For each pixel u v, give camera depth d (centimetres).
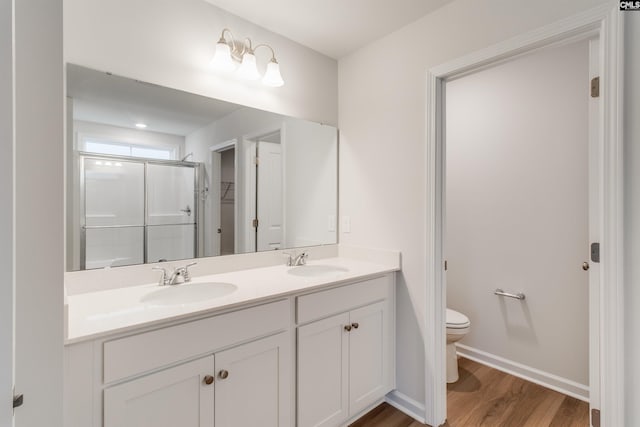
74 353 89
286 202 204
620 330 114
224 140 177
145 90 150
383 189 199
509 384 211
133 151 149
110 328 94
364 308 171
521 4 138
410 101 183
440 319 174
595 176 125
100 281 138
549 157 208
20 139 66
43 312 67
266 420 130
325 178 223
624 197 113
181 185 163
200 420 112
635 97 111
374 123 205
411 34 183
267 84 185
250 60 171
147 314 106
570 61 199
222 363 117
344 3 166
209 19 168
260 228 192
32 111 68
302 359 143
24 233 66
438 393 171
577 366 196
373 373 177
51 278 68
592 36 125
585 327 193
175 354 106
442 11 168
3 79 49
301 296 142
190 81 163
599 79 121
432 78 171
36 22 68
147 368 101
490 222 238
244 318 123
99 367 93
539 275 213
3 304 49
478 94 246
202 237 170
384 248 199
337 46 211
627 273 113
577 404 188
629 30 112
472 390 205
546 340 209
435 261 172
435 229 171
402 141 188
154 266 154
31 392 66
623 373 113
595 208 125
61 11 71
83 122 136
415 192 181
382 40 199
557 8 128
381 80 200
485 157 241
